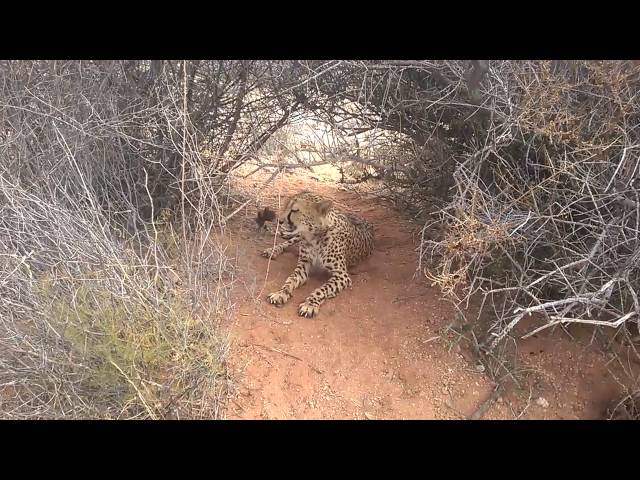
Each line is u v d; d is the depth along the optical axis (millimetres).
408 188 5410
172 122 4617
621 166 3396
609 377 3928
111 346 3287
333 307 4480
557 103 3553
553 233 3701
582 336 4113
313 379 3857
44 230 3582
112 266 3391
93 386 3389
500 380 3902
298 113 5137
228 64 4820
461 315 4121
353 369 3947
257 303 4402
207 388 3453
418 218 5445
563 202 3803
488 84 3785
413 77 4426
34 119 4234
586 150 3326
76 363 3301
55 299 3377
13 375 3357
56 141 4094
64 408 3297
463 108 4195
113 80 4637
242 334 4098
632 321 3674
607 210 3514
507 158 4086
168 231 4688
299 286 4828
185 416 3410
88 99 4348
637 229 3260
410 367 3961
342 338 4164
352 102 4836
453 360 4008
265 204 6012
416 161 4957
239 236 5352
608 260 3447
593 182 3531
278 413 3633
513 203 3537
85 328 3279
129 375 3287
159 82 4715
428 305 4441
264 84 4922
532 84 3510
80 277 3396
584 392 3889
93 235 3426
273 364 3902
